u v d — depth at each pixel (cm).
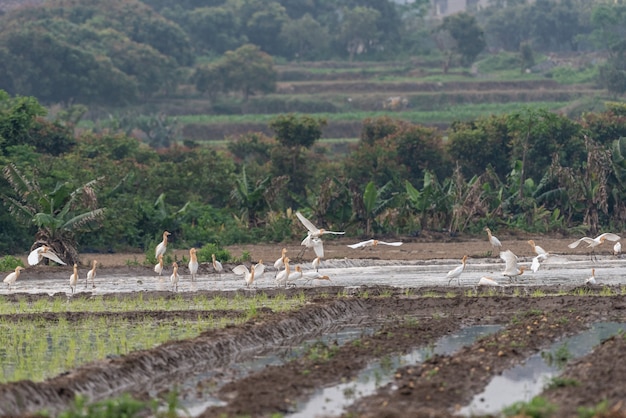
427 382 6212
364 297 10700
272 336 8262
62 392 5991
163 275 14488
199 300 11000
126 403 5306
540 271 14200
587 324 8806
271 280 13462
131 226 18950
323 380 6431
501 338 7838
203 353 7381
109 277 14275
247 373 6912
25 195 15462
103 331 8644
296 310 9244
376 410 5600
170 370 6981
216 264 12900
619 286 11581
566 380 6031
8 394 5641
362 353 7381
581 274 13625
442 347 7694
